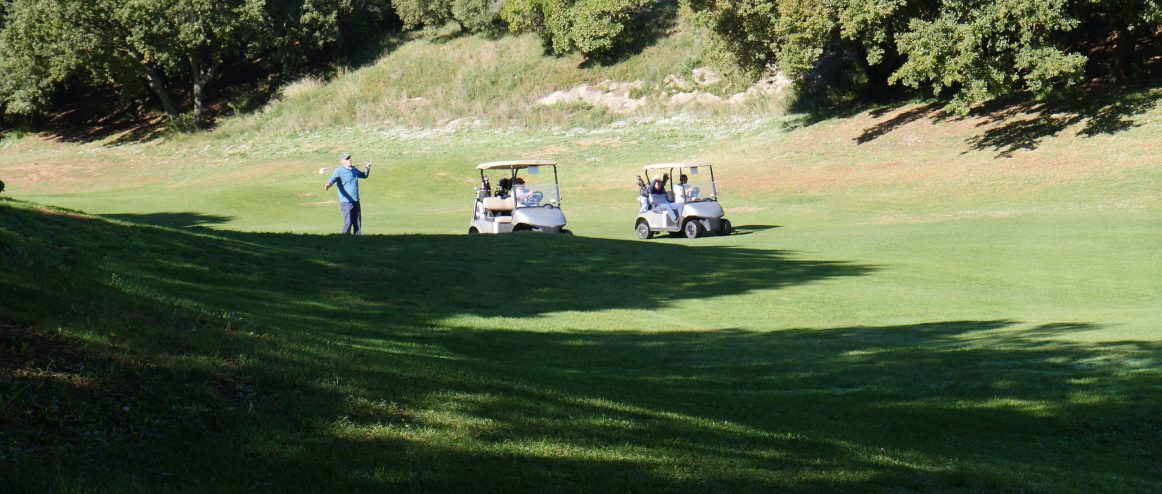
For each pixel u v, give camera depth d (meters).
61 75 51.44
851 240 19.88
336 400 5.55
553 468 4.92
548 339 10.12
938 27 30.78
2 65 52.97
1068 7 31.47
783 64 37.38
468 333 10.11
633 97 50.06
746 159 39.19
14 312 5.74
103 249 10.98
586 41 51.91
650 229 22.81
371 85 55.25
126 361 5.39
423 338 9.53
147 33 50.25
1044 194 27.48
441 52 57.44
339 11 57.69
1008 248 17.94
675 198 23.03
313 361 6.34
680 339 10.36
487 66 55.34
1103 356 8.80
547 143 45.72
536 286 13.47
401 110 52.62
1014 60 31.23
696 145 42.97
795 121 43.66
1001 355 9.13
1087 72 36.75
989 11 29.64
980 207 26.78
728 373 8.69
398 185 38.72
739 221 26.61
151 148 51.75
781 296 13.31
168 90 59.88
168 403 5.00
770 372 8.75
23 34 50.91
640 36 54.34
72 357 5.27
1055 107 34.75
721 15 40.38
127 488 3.98
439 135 49.03
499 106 51.12
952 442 6.70
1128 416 7.12
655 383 8.08
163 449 4.48
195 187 39.59
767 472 5.32
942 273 15.29
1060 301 12.78
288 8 56.66
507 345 9.65
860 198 30.36
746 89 47.56
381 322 10.23
